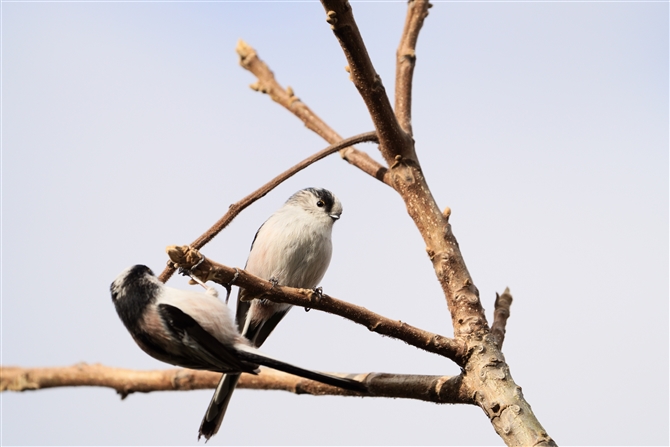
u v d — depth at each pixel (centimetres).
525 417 623
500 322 751
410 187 808
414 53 945
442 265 748
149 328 786
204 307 792
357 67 768
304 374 685
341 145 801
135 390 736
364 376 709
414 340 666
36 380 704
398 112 901
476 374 661
